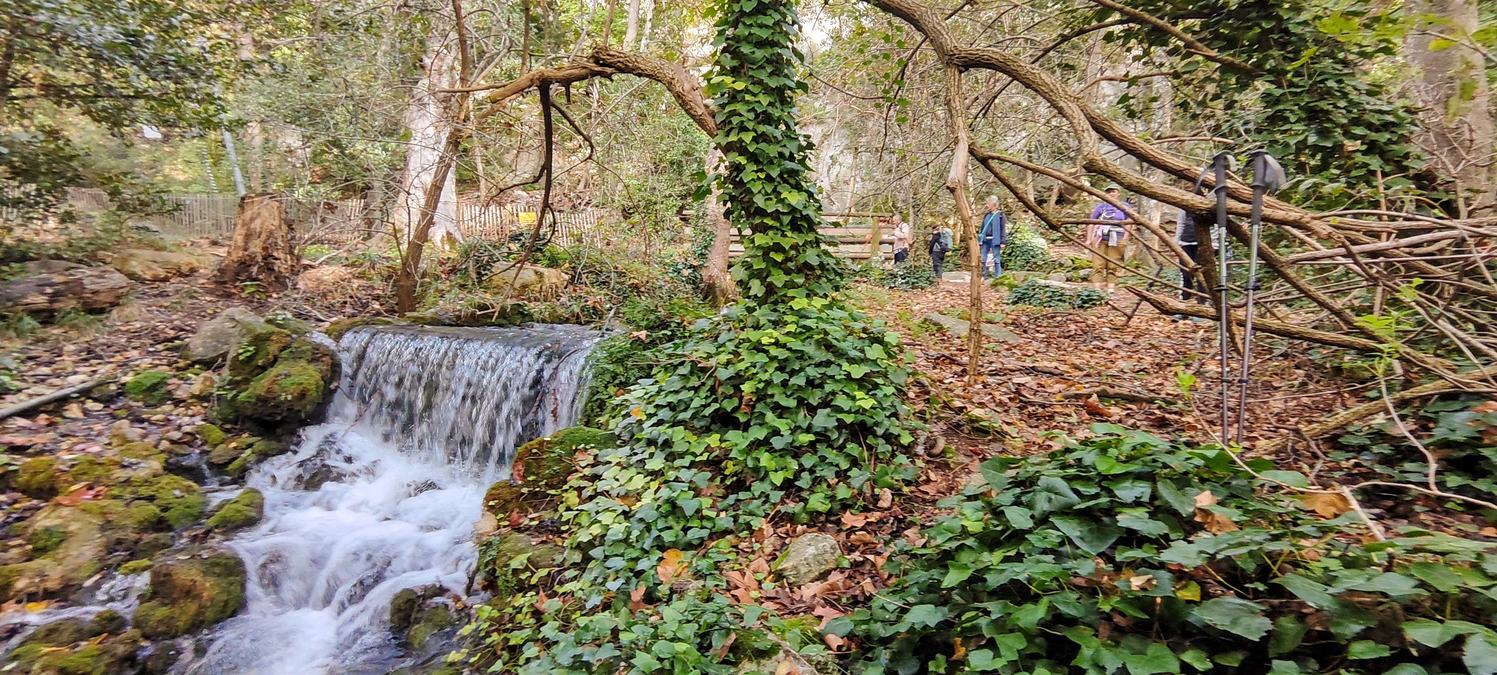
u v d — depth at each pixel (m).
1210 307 4.23
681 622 3.05
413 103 9.21
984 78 8.66
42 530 4.83
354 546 5.27
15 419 6.09
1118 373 6.08
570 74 5.91
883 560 3.52
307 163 10.67
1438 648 1.84
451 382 7.04
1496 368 3.41
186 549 5.07
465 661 3.74
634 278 10.19
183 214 13.43
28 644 4.00
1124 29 6.23
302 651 4.34
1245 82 5.80
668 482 4.34
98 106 8.67
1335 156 5.41
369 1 9.36
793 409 4.36
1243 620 1.96
